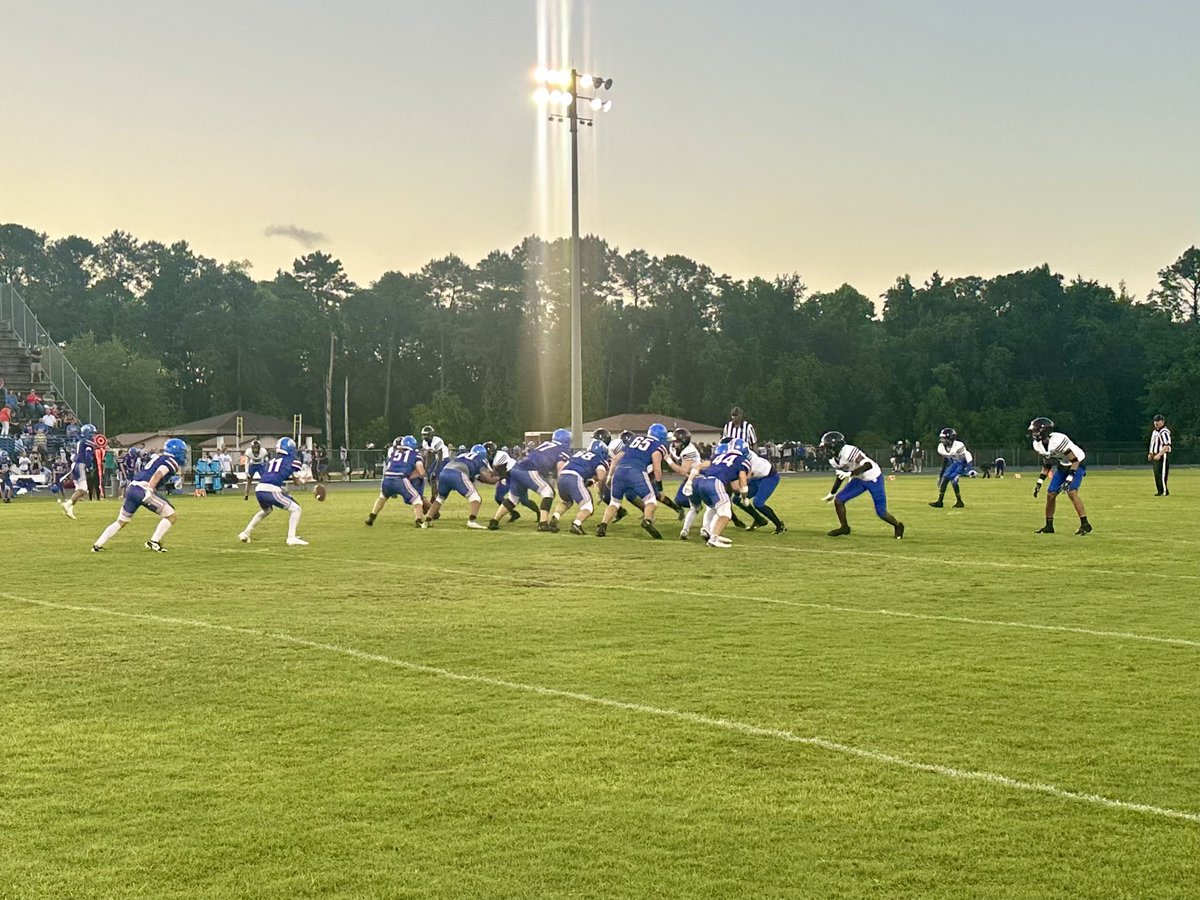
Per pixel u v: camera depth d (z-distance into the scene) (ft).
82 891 15.37
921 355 303.89
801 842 16.92
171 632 33.32
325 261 327.06
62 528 71.82
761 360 293.43
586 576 45.39
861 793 18.92
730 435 81.76
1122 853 16.47
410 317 312.09
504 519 74.90
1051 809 18.17
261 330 302.66
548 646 30.96
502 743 21.76
